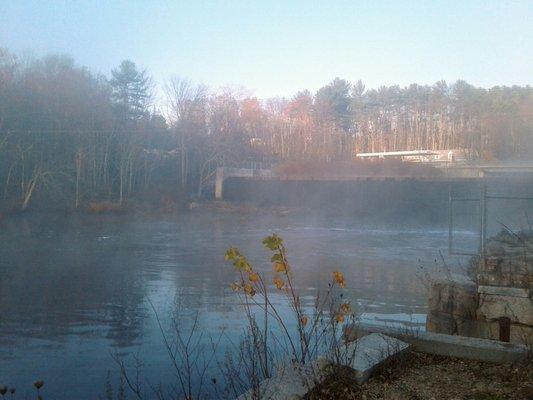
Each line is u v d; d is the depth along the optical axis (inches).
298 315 246.1
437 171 2405.3
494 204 820.0
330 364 197.8
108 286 856.9
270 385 185.2
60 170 2508.6
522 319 312.7
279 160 3523.6
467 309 338.3
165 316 618.8
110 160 2812.5
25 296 770.8
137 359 410.6
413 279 871.1
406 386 192.2
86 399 359.3
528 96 3459.6
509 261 331.3
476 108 3604.8
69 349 490.0
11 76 2437.3
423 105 4015.8
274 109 4158.5
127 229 1987.0
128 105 3235.7
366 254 1263.5
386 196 2423.7
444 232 1823.3
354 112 4146.2
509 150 3063.5
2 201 2330.2
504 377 199.2
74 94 2684.5
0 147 2292.1
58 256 1272.1
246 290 231.3
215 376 355.9
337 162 2913.4
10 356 467.2
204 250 1387.8
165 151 3149.6
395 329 244.2
